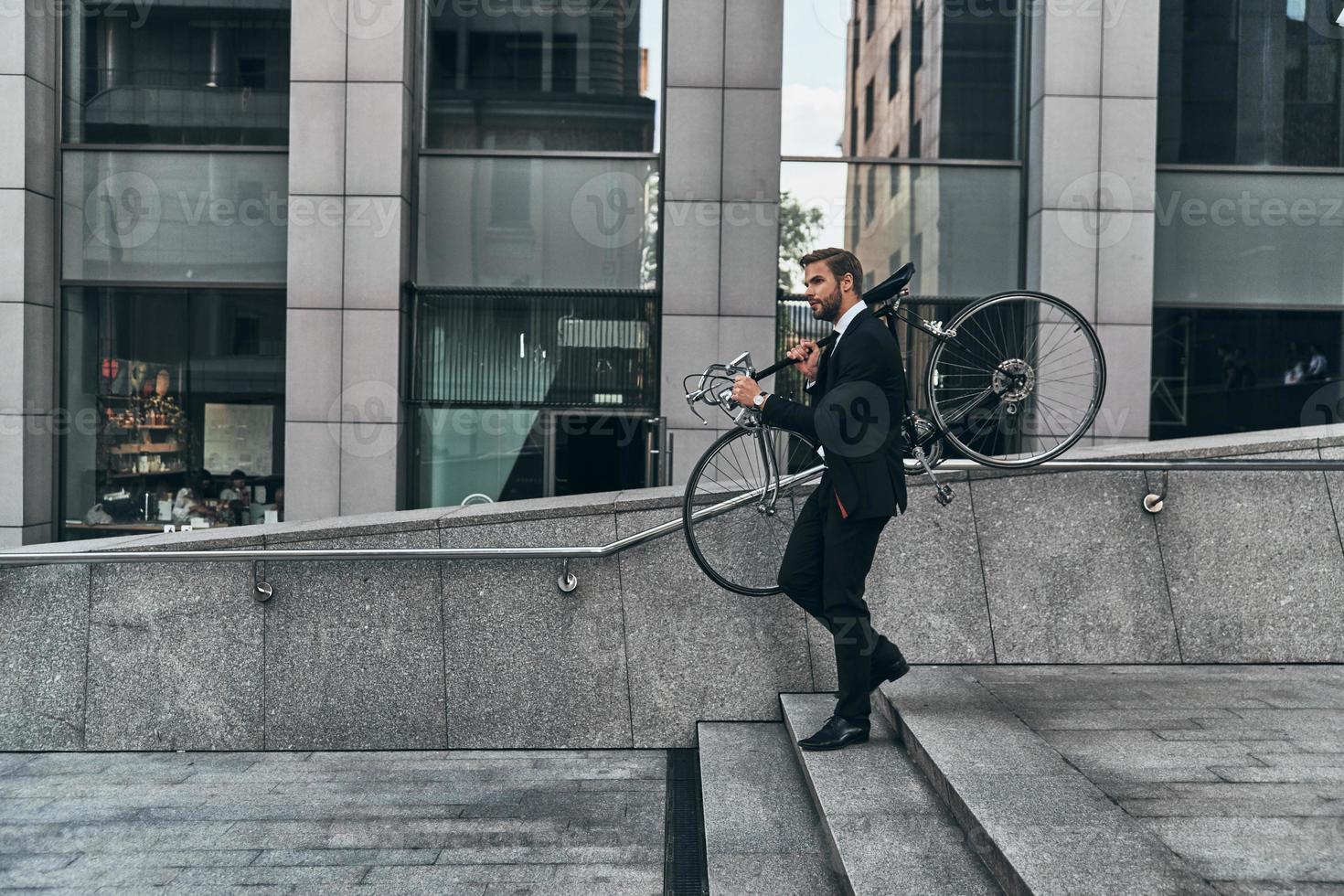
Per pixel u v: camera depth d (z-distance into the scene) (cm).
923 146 1118
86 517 1130
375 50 1075
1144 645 524
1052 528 527
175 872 381
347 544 541
